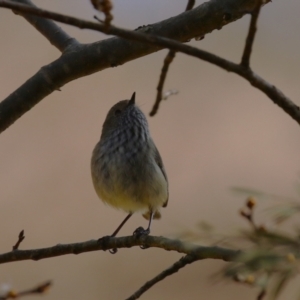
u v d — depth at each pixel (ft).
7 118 27.94
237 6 26.02
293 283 12.32
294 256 12.21
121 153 34.06
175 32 26.78
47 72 27.96
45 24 29.91
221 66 17.97
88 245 27.04
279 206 13.79
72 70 27.86
